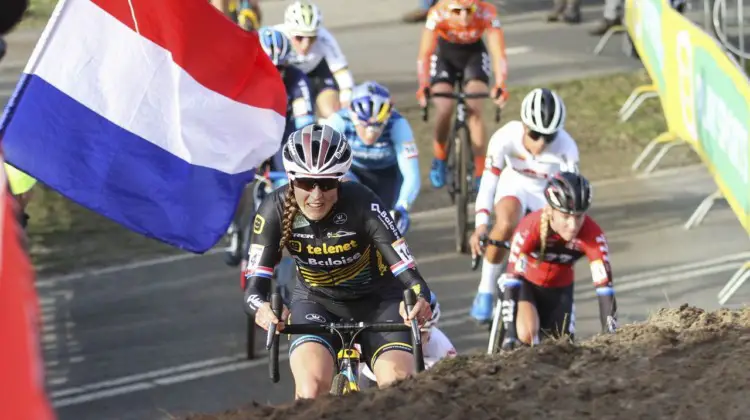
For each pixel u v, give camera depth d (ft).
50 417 18.33
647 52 125.80
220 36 61.72
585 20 175.11
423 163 116.47
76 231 100.63
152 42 59.82
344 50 158.51
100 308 83.71
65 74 58.23
